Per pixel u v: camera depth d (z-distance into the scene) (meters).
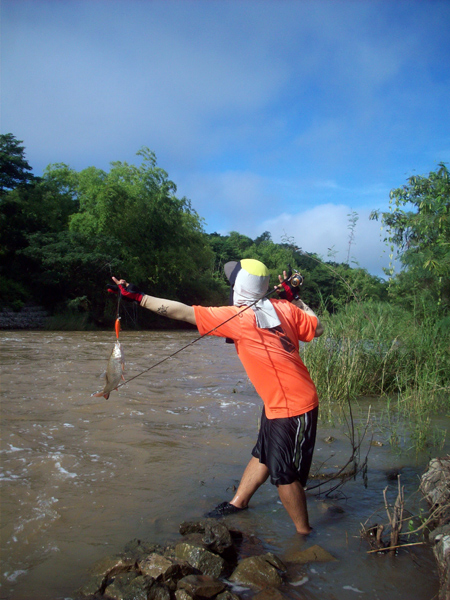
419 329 7.56
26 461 3.63
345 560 2.41
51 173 32.09
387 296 8.98
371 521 2.86
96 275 27.52
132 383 6.96
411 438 4.47
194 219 36.88
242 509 2.97
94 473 3.46
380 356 7.02
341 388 6.36
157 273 31.11
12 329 23.73
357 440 4.47
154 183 32.03
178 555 2.33
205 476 3.49
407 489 3.34
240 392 6.51
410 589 2.16
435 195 6.88
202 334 2.83
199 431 4.61
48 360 9.45
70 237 27.16
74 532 2.61
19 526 2.65
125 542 2.52
